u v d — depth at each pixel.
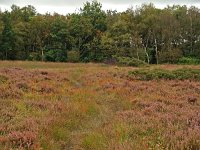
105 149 8.09
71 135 10.03
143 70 26.95
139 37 74.94
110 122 10.73
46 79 23.06
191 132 8.41
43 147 8.42
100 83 22.69
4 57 78.56
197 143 7.67
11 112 11.23
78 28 80.19
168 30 76.06
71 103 14.14
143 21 80.94
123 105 14.57
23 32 80.44
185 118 10.20
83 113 12.52
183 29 77.50
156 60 77.56
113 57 70.31
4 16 82.44
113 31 76.88
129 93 18.36
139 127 9.58
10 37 78.31
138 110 12.66
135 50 72.44
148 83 21.98
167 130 8.97
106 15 88.88
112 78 25.73
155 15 81.62
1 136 8.64
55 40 80.12
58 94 16.64
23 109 11.92
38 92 17.00
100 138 8.97
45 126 9.78
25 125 9.64
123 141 8.43
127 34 73.50
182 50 77.50
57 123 10.52
